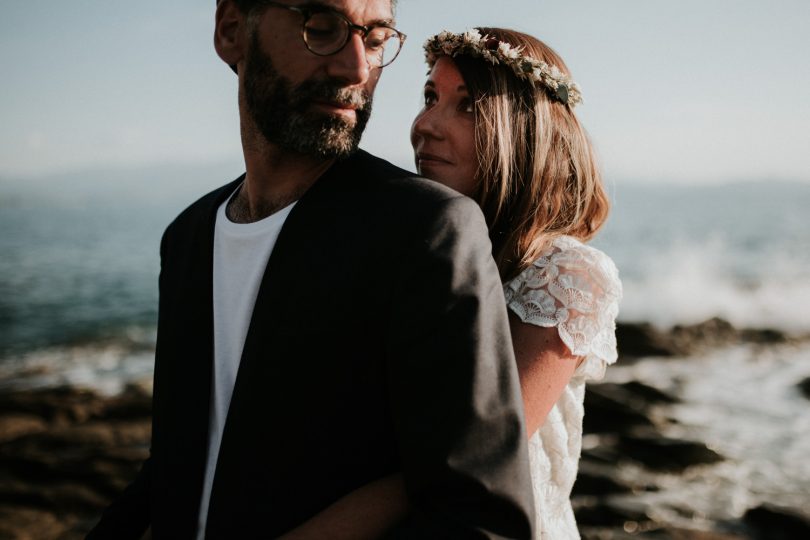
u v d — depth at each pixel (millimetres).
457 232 1298
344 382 1306
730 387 10070
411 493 1217
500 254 1902
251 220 1583
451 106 1999
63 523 5375
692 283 24188
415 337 1235
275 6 1408
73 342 14797
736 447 7137
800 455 6938
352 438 1308
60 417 7801
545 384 1691
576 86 1979
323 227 1390
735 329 14094
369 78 1462
